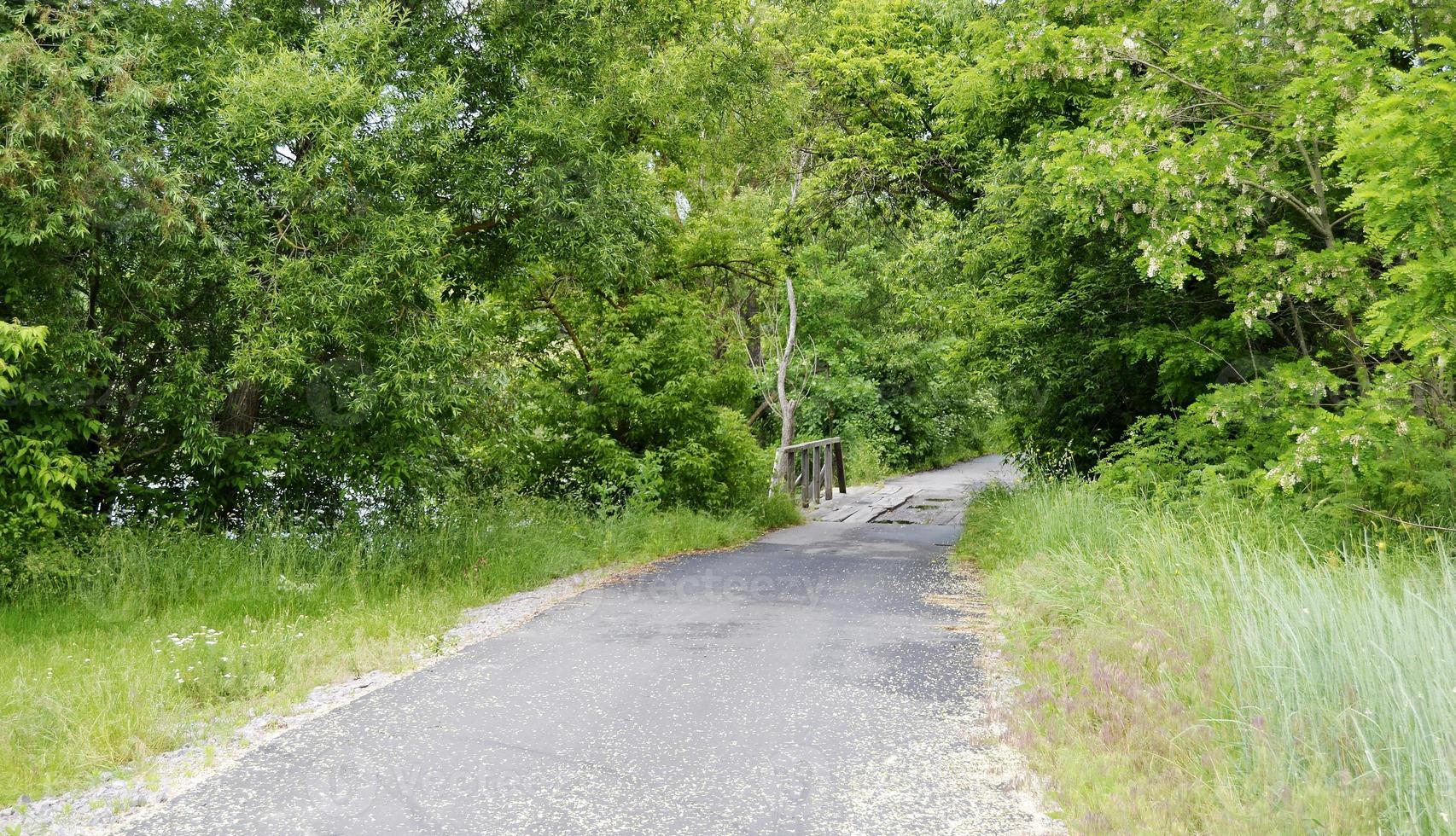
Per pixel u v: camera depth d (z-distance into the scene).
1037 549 8.75
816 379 25.23
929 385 27.59
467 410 11.62
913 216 17.47
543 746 4.42
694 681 5.56
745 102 14.86
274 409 10.06
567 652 6.36
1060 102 10.88
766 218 19.25
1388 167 5.91
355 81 8.68
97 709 4.81
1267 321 9.93
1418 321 6.22
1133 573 6.73
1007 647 6.18
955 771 4.08
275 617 7.28
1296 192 9.22
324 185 8.84
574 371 14.52
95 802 3.82
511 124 10.09
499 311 13.33
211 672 5.46
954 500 19.45
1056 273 12.30
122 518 8.96
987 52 9.95
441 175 10.13
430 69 10.09
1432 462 7.36
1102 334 11.90
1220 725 4.06
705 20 13.90
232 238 8.80
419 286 9.18
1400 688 3.65
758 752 4.32
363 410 9.19
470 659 6.18
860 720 4.79
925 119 15.80
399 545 9.37
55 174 7.45
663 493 13.67
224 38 9.49
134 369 9.10
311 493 10.04
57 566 7.57
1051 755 4.12
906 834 3.45
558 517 12.23
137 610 7.41
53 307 8.06
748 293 23.00
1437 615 4.39
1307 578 5.44
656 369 14.34
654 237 11.84
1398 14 8.23
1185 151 8.06
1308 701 3.97
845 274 25.81
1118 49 8.83
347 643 6.55
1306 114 7.91
